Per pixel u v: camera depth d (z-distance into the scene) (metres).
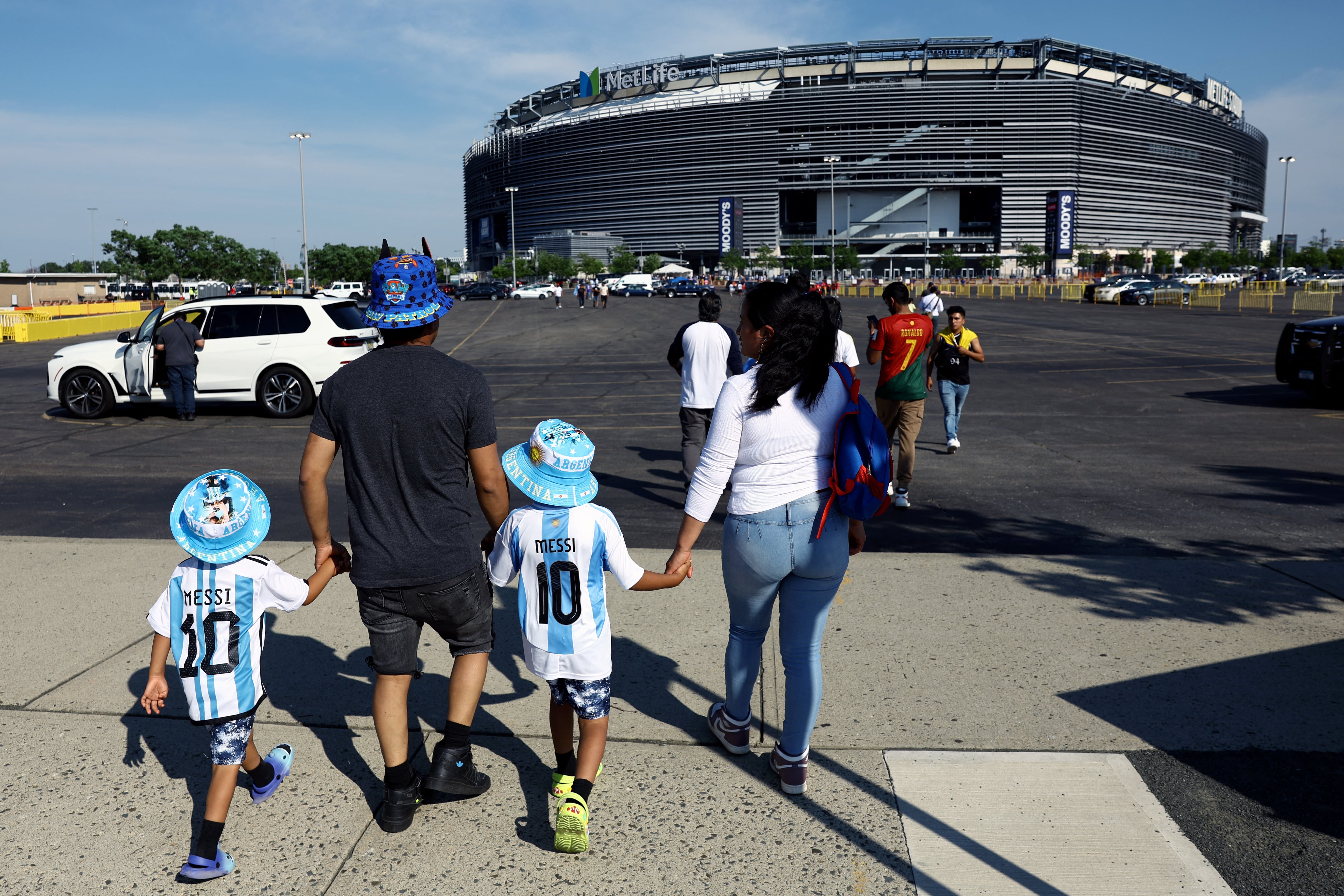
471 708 2.98
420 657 4.25
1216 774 3.13
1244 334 28.28
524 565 2.82
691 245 170.12
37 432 11.70
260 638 2.73
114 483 8.49
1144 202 169.50
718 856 2.72
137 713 3.67
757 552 2.87
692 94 173.00
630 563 2.86
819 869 2.65
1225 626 4.45
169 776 3.20
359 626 4.59
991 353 22.38
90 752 3.36
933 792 3.05
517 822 2.92
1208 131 179.38
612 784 3.14
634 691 3.85
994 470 8.81
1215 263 145.25
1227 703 3.64
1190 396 14.27
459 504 2.80
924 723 3.51
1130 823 2.86
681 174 168.88
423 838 2.84
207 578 2.65
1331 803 2.95
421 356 2.76
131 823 2.91
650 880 2.61
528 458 2.83
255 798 3.02
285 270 100.06
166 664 4.13
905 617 4.61
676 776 3.19
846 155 161.50
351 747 3.41
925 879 2.60
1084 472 8.70
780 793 3.07
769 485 2.85
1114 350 22.91
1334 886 2.55
